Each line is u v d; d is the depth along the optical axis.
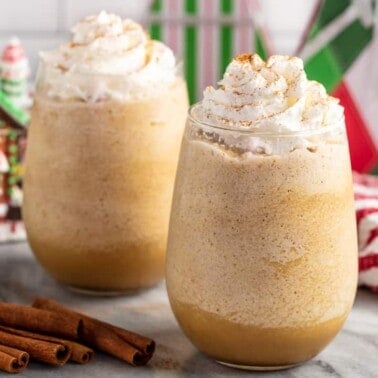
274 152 0.62
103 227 0.71
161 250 0.73
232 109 0.62
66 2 1.09
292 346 0.64
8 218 0.83
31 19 1.09
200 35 1.13
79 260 0.72
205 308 0.63
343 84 1.06
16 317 0.68
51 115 0.71
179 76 0.73
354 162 1.08
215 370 0.65
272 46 1.17
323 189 0.62
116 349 0.66
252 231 0.62
